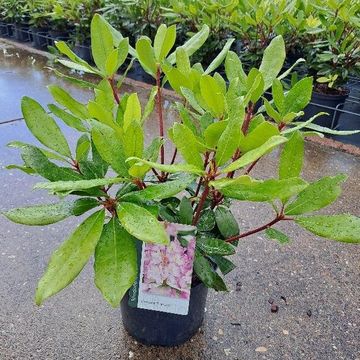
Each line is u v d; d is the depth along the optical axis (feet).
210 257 3.67
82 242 2.63
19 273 5.22
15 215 2.67
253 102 3.28
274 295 5.03
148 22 12.67
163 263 3.23
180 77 3.26
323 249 5.89
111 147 2.59
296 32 10.23
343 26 9.27
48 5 16.42
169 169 2.27
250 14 10.62
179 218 3.37
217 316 4.69
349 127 10.62
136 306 3.51
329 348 4.36
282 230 6.30
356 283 5.28
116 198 2.85
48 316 4.62
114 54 3.45
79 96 12.13
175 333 4.14
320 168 8.39
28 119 3.12
